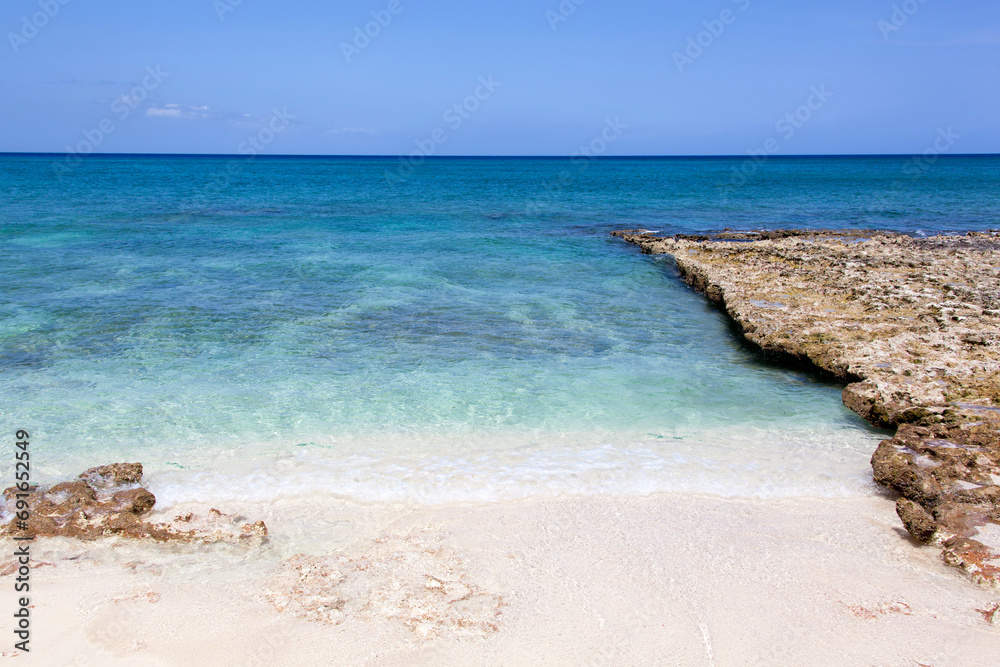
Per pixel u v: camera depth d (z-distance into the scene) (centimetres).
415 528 740
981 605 605
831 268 1995
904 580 650
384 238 3061
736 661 532
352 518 763
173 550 695
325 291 1948
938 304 1519
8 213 3722
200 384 1194
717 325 1673
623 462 907
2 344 1401
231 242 2870
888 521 770
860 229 3378
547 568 662
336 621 574
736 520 766
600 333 1579
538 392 1175
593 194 5903
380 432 998
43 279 2023
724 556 689
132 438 970
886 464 839
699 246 2545
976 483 802
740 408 1118
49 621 569
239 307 1742
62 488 785
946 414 995
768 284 1856
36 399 1112
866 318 1470
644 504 799
